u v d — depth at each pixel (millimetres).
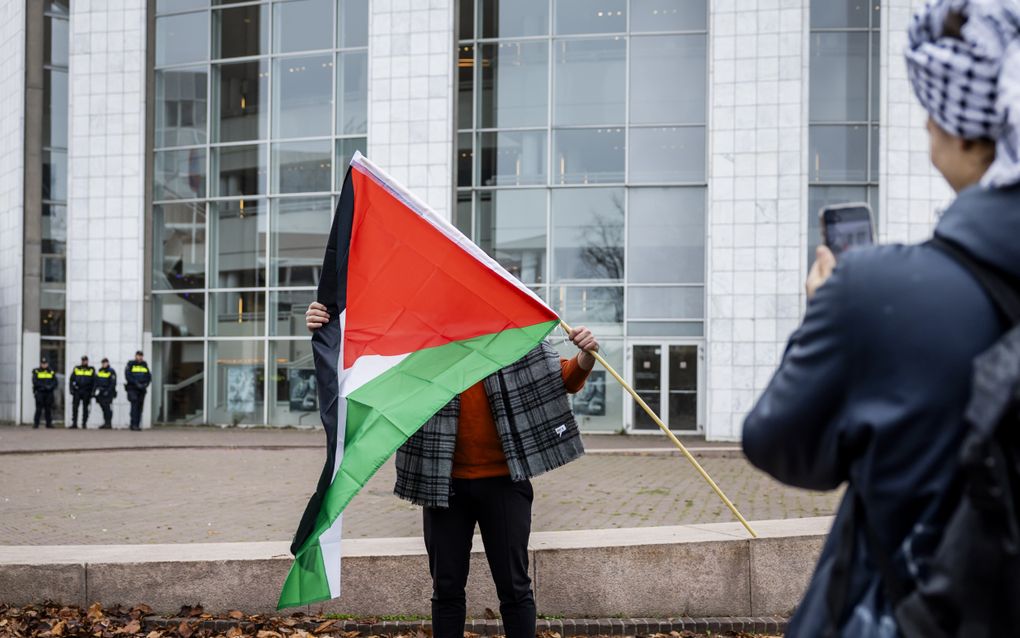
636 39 24938
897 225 22953
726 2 23828
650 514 9992
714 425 23562
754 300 23547
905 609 1343
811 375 1464
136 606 5660
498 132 25547
